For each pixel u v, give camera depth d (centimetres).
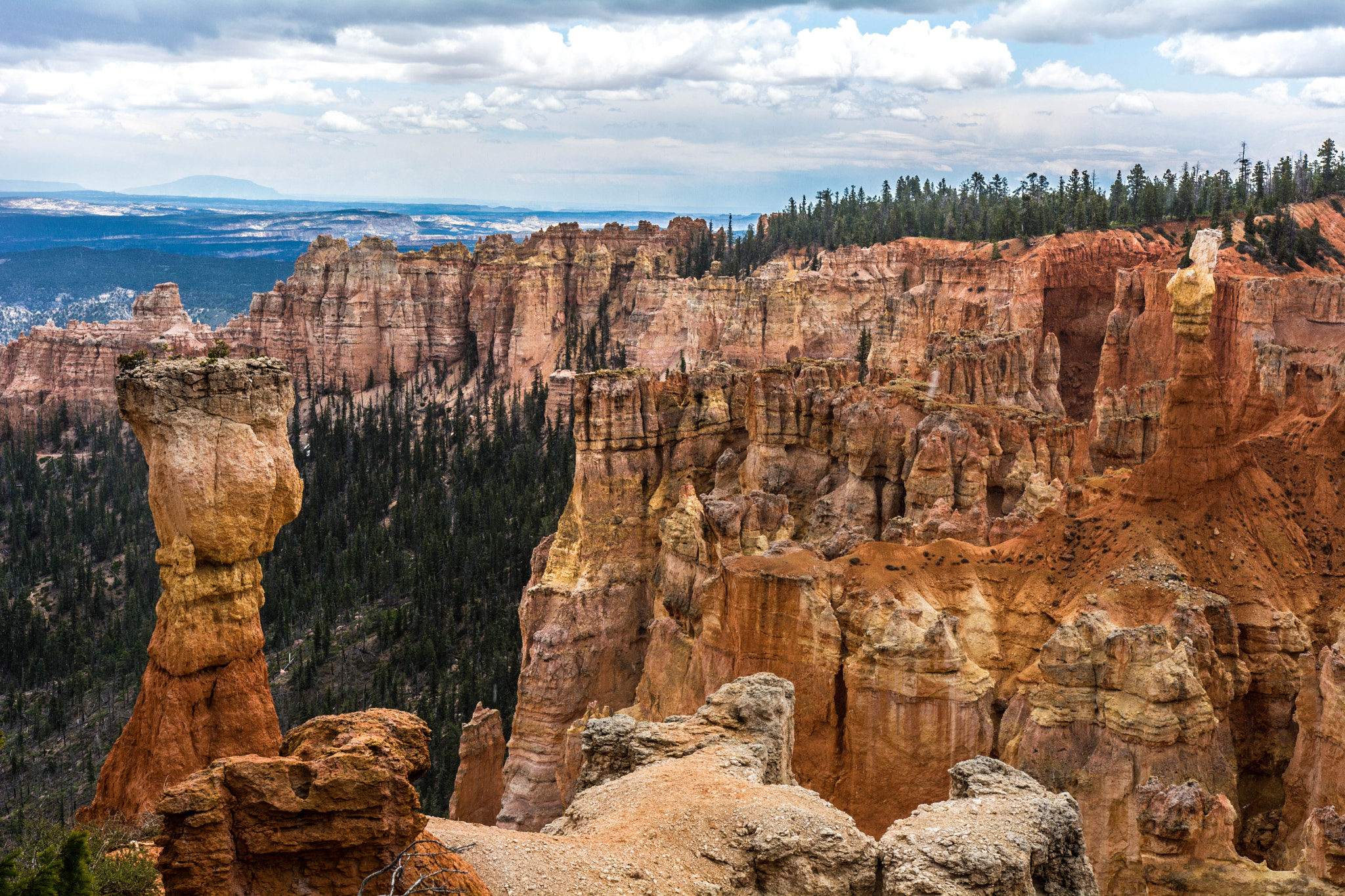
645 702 7019
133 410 3356
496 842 3372
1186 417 5616
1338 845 4072
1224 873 4219
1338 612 5316
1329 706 4619
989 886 3394
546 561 9738
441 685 12412
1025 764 4869
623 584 8625
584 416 8831
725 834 3559
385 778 2647
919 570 5600
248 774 2584
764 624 5541
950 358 11625
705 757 4216
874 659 5194
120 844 2978
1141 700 4722
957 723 5072
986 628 5450
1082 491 5934
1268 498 5800
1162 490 5606
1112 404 11288
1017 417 8525
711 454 9425
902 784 5122
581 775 4575
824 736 5362
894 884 3434
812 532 8338
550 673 8181
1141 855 4391
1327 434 6216
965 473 7581
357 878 2630
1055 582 5488
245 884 2577
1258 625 5225
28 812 10788
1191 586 5244
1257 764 5184
